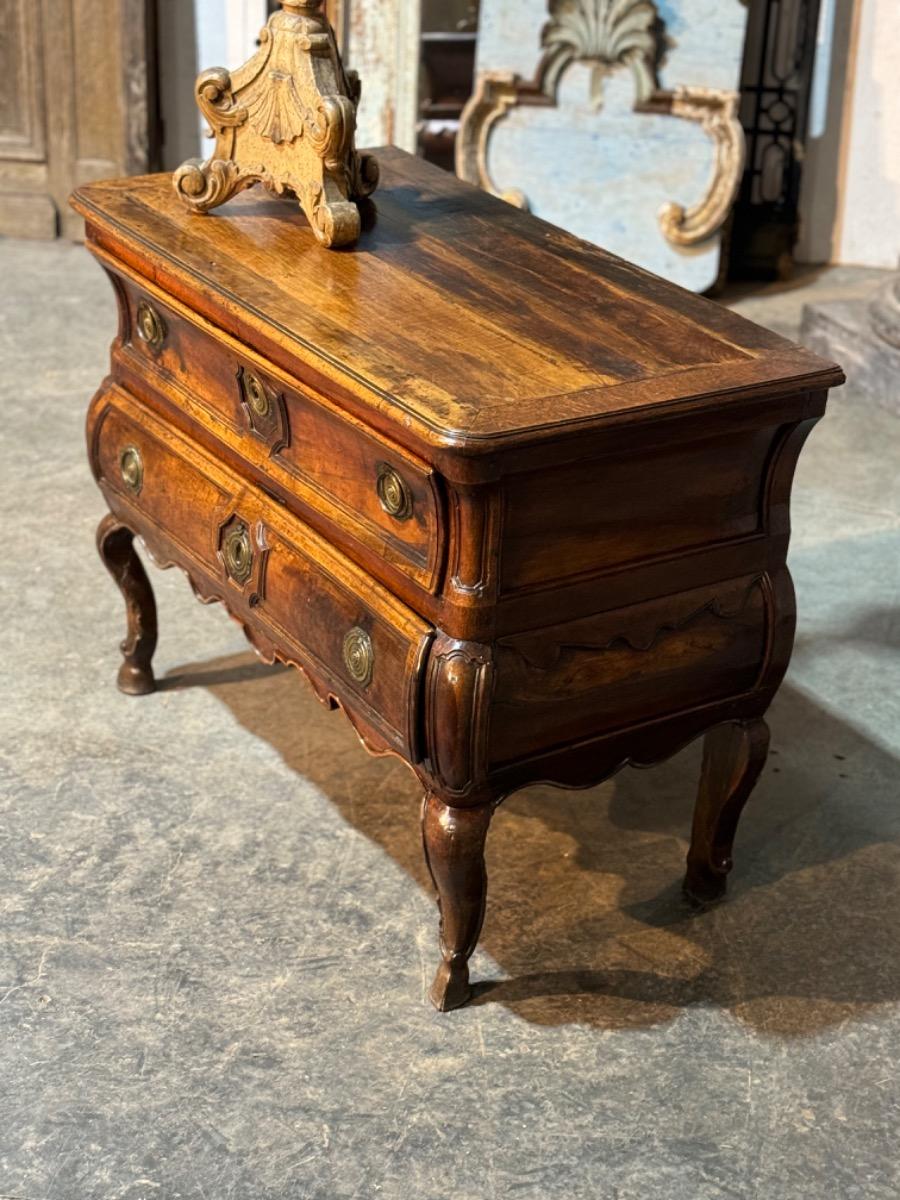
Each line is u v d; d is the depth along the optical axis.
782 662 2.53
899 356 4.71
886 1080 2.39
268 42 2.71
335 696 2.49
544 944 2.65
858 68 5.76
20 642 3.46
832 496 4.24
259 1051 2.40
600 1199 2.17
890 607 3.72
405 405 2.14
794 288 5.80
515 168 5.61
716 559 2.40
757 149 5.86
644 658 2.39
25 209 5.93
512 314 2.48
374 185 2.88
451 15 5.75
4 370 4.79
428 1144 2.25
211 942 2.62
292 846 2.87
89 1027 2.44
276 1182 2.18
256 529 2.59
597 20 5.37
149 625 3.24
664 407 2.18
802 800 3.06
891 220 5.98
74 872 2.78
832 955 2.65
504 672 2.25
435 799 2.37
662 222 5.52
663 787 3.09
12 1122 2.27
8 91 5.80
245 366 2.54
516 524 2.19
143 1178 2.18
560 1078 2.37
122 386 3.02
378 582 2.36
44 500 4.06
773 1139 2.27
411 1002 2.51
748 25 5.73
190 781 3.04
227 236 2.75
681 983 2.57
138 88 5.75
